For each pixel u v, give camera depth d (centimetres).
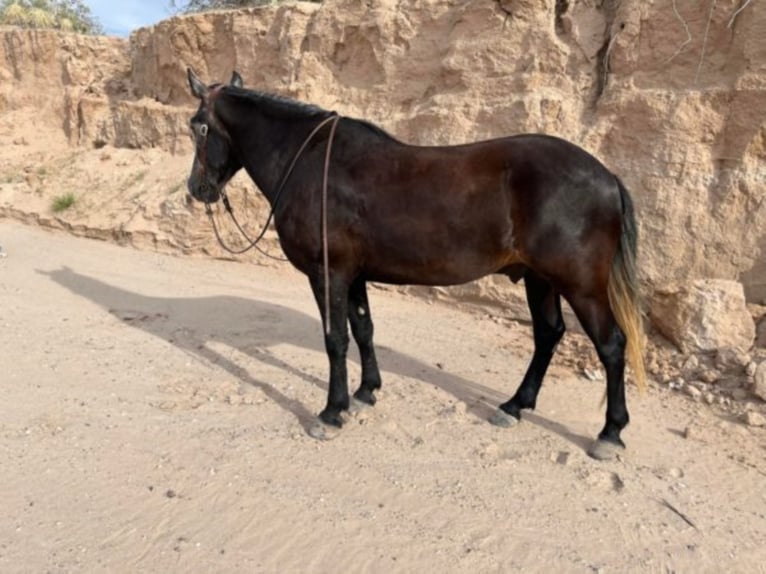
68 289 809
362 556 313
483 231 384
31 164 1425
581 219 372
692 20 642
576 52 747
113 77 1476
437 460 406
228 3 1680
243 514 344
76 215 1183
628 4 684
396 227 396
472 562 310
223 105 472
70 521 334
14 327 645
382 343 645
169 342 628
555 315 448
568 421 468
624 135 688
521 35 784
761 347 543
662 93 660
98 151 1357
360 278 460
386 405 489
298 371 557
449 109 825
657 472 396
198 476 380
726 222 611
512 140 392
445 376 559
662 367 560
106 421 448
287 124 447
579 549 322
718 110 622
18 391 492
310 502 356
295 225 428
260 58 1123
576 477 389
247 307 758
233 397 494
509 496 366
